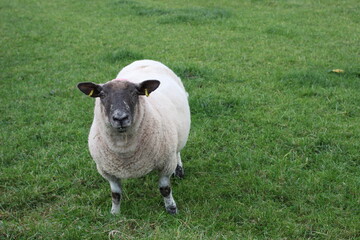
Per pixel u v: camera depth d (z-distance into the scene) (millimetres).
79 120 3635
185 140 2680
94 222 2332
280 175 2756
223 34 6070
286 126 3410
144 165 2260
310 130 3289
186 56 5227
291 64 4844
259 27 6289
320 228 2264
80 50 5711
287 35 5938
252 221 2354
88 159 3053
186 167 2965
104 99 2098
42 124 3611
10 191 2701
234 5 7855
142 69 2732
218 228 2287
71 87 4375
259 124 3443
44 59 5410
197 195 2611
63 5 8531
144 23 6883
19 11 8078
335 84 4172
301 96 3951
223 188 2670
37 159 3064
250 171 2824
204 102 3805
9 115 3768
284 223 2303
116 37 6199
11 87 4434
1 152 3150
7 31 6707
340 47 5395
